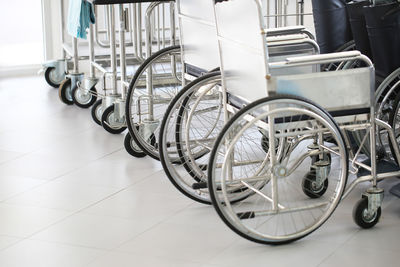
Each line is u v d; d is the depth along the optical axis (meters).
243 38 2.85
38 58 7.03
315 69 3.46
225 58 3.12
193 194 3.44
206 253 2.91
